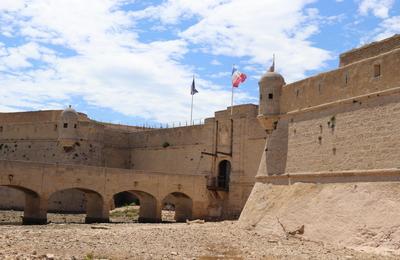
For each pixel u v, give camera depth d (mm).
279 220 33750
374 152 28828
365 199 27906
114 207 63375
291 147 36906
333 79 33500
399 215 25172
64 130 65250
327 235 29031
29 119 72062
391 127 27984
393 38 30875
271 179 38438
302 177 34688
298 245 27703
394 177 26922
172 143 67562
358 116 30625
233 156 57188
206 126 62250
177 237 31000
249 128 55906
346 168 30797
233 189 56062
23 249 22922
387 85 28844
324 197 31125
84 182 47812
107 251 23766
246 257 22891
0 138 71312
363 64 30922
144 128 79562
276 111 39250
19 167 43875
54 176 45969
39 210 45031
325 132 33375
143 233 33062
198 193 55281
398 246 24125
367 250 25344
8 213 57688
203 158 62000
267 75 40062
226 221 49031
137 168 72438
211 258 22344
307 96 36031
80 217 55750
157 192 52281
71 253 22484
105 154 71062
